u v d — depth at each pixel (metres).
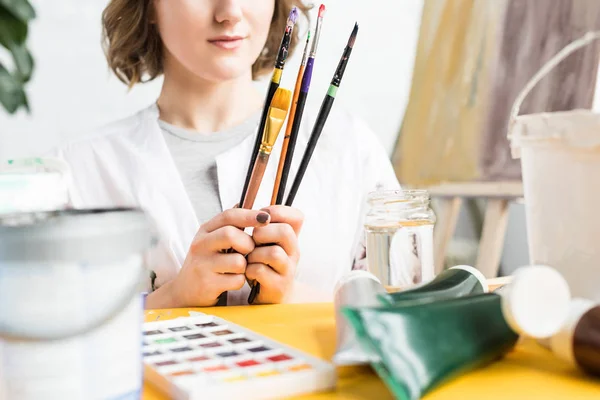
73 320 0.21
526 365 0.30
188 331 0.36
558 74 1.04
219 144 0.81
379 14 1.26
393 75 1.30
